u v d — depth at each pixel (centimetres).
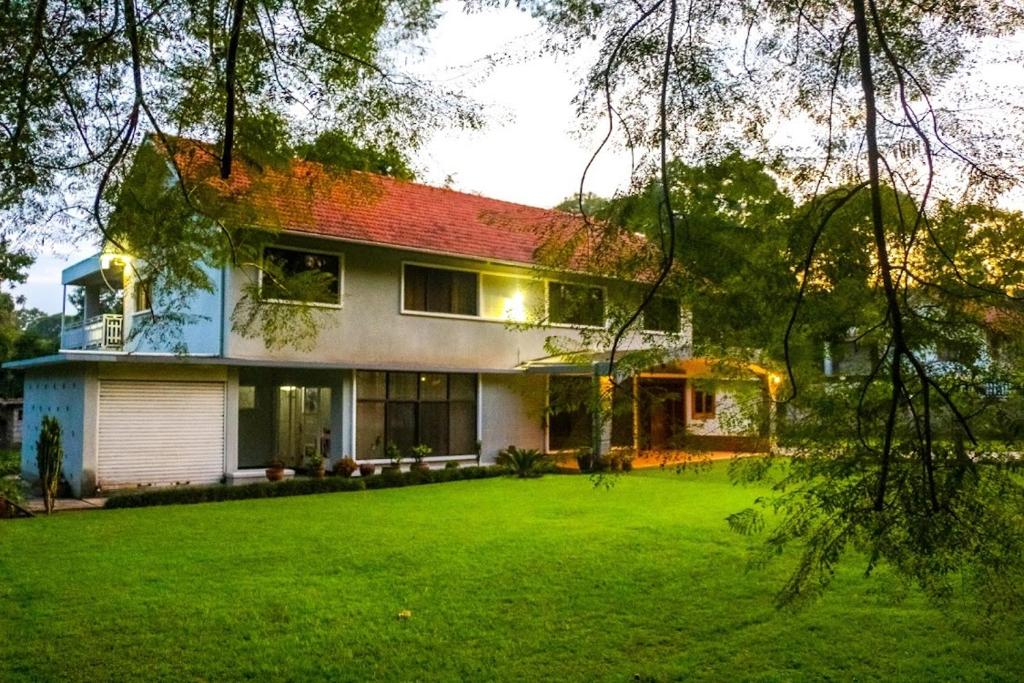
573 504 1250
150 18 462
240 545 916
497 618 627
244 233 689
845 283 339
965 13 302
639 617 628
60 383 1520
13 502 1144
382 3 501
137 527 1048
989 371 328
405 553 862
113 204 538
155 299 1074
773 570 771
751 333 384
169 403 1482
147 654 548
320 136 555
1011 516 331
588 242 398
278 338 1017
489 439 1872
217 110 528
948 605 441
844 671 517
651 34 331
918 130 274
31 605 662
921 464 319
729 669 522
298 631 596
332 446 1659
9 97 463
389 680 506
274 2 488
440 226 1845
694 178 346
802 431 396
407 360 1730
